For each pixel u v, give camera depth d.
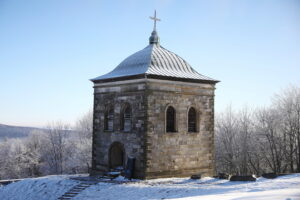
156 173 29.05
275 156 51.22
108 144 32.16
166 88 29.92
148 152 28.64
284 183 22.45
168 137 29.91
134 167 29.27
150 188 24.89
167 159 29.77
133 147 29.59
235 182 25.48
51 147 73.81
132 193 24.38
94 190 26.62
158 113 29.39
